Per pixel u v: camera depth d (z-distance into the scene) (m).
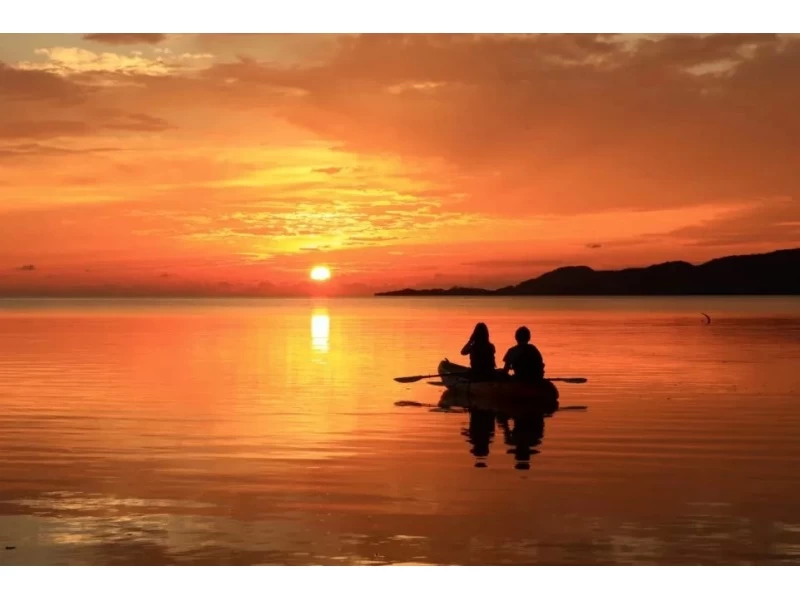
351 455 10.14
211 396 15.36
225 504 7.93
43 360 22.89
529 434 11.54
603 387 16.69
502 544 6.84
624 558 6.56
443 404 14.44
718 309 80.88
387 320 56.00
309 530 7.16
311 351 26.52
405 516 7.54
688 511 7.69
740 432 11.64
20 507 7.84
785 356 23.89
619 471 9.25
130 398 15.05
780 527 7.24
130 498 8.15
